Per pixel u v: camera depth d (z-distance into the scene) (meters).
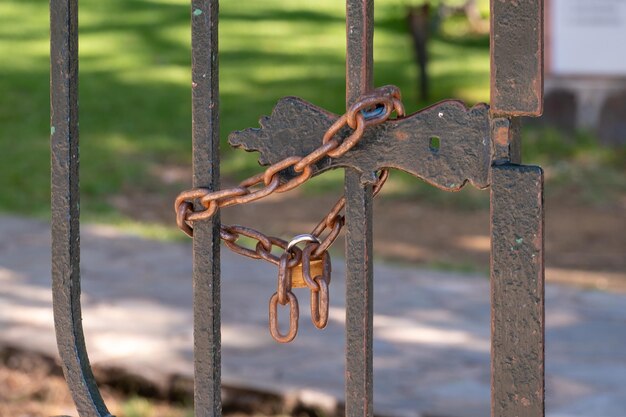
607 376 5.56
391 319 6.54
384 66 17.91
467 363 5.74
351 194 1.81
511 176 1.69
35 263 7.73
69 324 1.99
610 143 12.80
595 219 10.44
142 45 19.06
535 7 1.66
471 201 10.88
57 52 1.94
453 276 7.59
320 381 5.36
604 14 12.71
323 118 1.81
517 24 1.67
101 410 2.00
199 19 1.86
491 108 1.70
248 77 17.06
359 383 1.84
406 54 18.73
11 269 7.54
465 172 1.73
